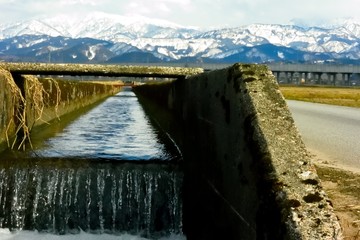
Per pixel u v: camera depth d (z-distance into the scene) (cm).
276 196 478
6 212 1045
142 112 3541
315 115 3475
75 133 1955
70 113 2772
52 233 1026
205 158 889
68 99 2670
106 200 1059
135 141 1748
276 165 511
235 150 655
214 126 811
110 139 1802
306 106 4716
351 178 1116
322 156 1514
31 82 1620
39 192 1051
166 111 2034
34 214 1045
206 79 902
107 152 1443
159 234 1062
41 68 1268
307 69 16212
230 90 697
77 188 1049
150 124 2523
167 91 2012
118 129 2208
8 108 1312
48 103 2020
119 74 1316
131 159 1257
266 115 586
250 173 570
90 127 2259
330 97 7438
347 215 800
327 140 1977
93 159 1213
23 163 1097
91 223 1052
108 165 1090
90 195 1054
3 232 1014
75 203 1050
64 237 1003
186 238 1038
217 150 781
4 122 1279
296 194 471
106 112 3481
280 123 573
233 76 685
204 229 854
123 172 1058
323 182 1066
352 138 2073
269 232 486
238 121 644
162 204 1069
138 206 1058
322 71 16262
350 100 6391
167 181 1073
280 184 486
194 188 988
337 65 16262
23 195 1052
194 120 1046
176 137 1518
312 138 2036
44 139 1677
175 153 1421
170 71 1272
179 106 1429
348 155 1548
